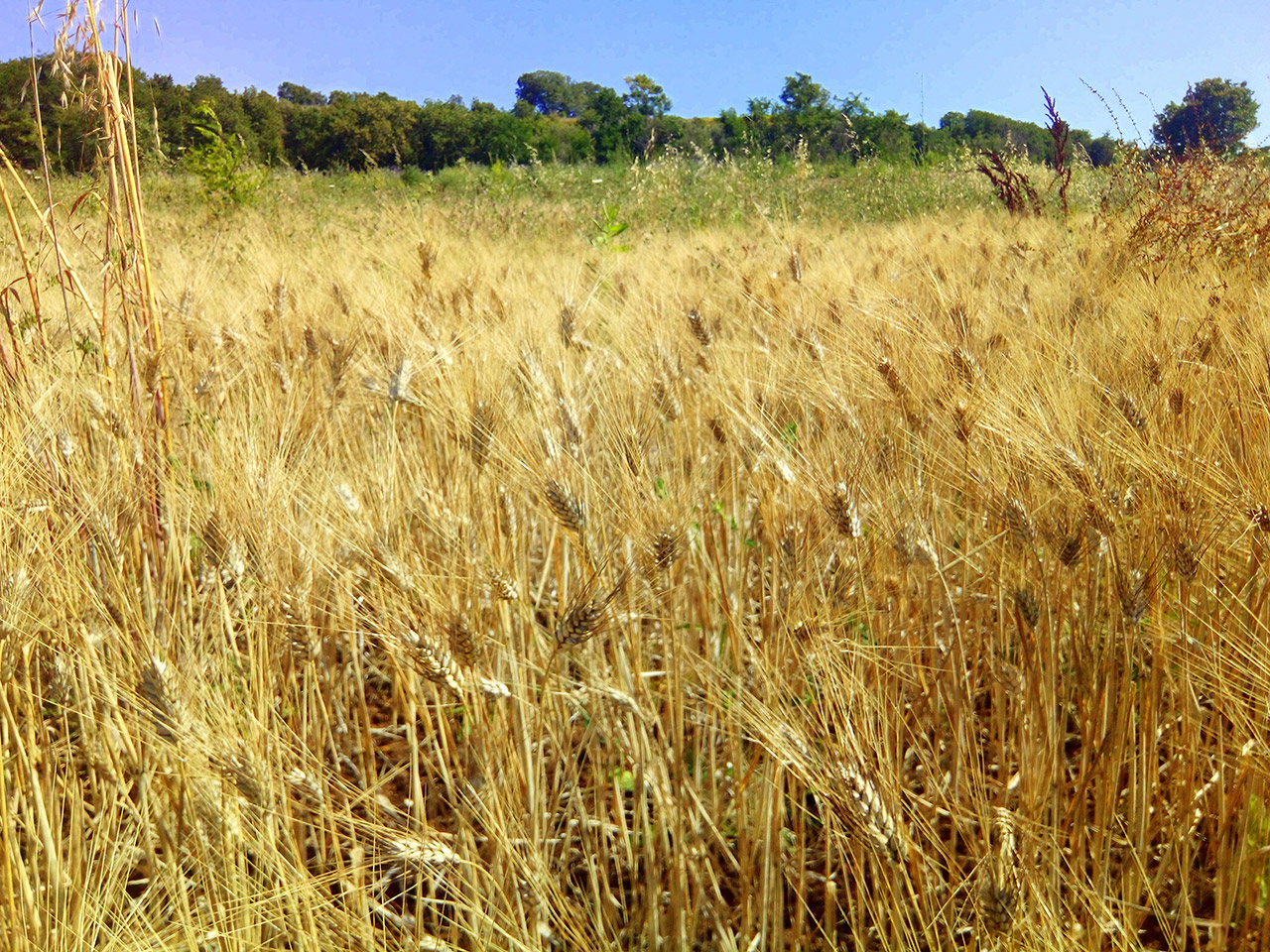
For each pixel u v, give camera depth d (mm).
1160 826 2580
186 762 2002
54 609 2410
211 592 2596
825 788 1961
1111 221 9484
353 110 31656
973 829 2535
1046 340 4109
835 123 23047
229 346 4691
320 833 2395
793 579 2553
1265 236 7410
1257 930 2229
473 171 22344
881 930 2027
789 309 5320
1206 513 2605
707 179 18703
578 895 2566
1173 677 2598
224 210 14305
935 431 3293
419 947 2068
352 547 2502
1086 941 2072
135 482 2938
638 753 2479
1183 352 3936
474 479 2963
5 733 2264
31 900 1926
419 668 2146
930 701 2891
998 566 2873
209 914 1979
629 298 5582
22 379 3225
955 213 13945
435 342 3957
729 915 2523
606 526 2574
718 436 3451
